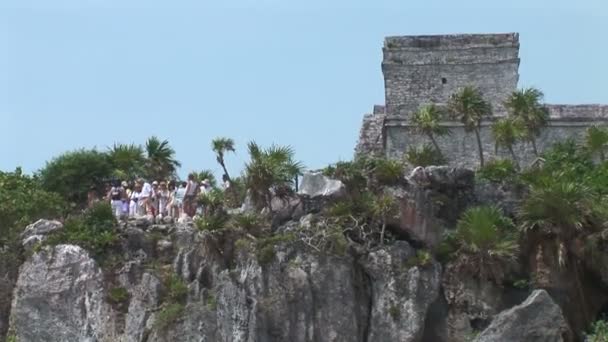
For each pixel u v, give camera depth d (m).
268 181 121.88
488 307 120.44
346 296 117.00
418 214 122.44
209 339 113.38
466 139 152.38
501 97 155.25
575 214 122.31
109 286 119.06
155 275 117.88
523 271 123.25
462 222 122.94
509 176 130.38
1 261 122.81
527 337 115.69
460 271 121.31
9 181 137.38
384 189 123.56
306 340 115.25
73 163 142.12
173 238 121.81
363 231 120.44
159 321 114.25
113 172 142.25
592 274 124.25
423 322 117.81
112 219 123.50
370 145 158.38
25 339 117.94
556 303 119.31
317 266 117.12
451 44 156.62
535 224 122.56
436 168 126.31
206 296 115.94
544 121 148.62
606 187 130.75
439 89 155.88
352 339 116.31
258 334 113.69
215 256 118.56
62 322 118.00
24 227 125.81
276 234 119.31
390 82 156.38
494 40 156.38
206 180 131.75
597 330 120.81
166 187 128.00
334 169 125.25
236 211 124.25
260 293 115.75
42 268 119.69
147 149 148.12
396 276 118.62
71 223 123.19
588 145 144.00
